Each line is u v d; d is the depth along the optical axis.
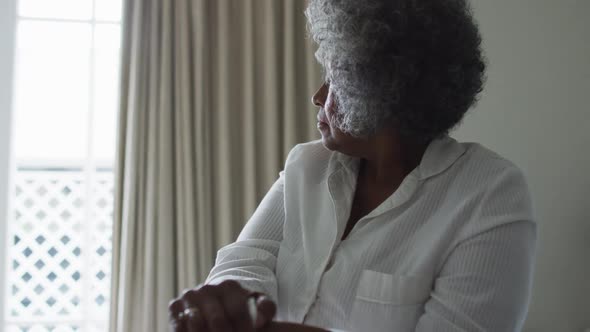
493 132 3.03
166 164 2.83
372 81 0.87
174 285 2.88
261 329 0.63
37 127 3.27
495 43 3.03
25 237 3.29
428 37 0.86
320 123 0.98
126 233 2.81
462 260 0.82
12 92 3.04
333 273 0.91
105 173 3.25
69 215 3.37
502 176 0.87
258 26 2.97
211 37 2.95
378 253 0.89
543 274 3.04
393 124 0.91
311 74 2.93
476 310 0.78
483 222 0.83
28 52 3.21
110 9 3.19
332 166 1.01
